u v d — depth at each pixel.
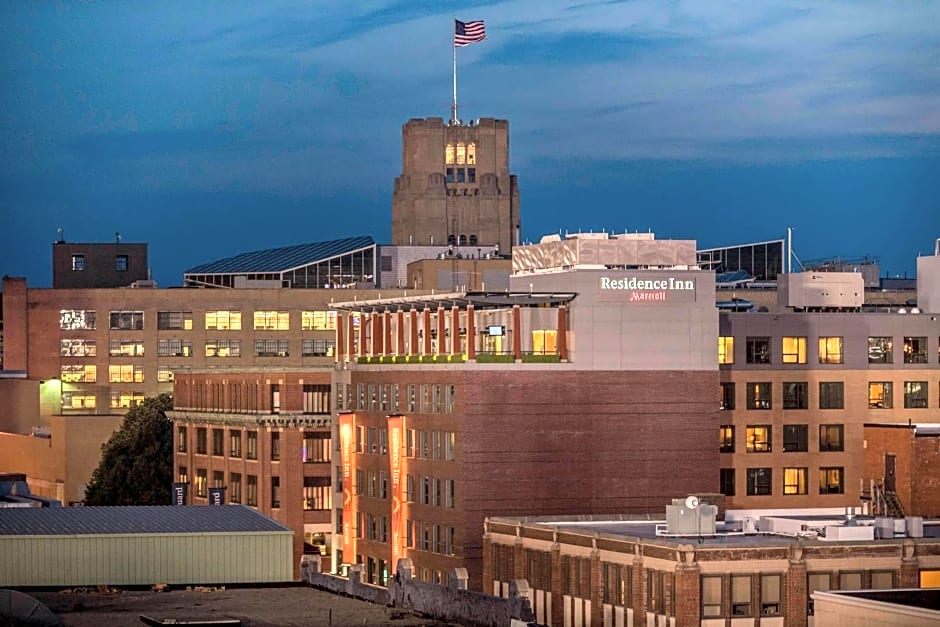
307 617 151.25
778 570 171.50
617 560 181.00
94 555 171.38
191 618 145.62
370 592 166.75
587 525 198.38
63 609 153.00
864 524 183.12
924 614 121.56
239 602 159.50
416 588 160.38
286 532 176.62
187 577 173.75
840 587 173.00
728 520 196.12
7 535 170.50
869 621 125.94
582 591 187.12
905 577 174.38
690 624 169.38
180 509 187.25
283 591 168.38
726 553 170.50
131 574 172.12
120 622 144.75
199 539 174.12
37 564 170.50
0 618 140.00
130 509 186.00
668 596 171.75
